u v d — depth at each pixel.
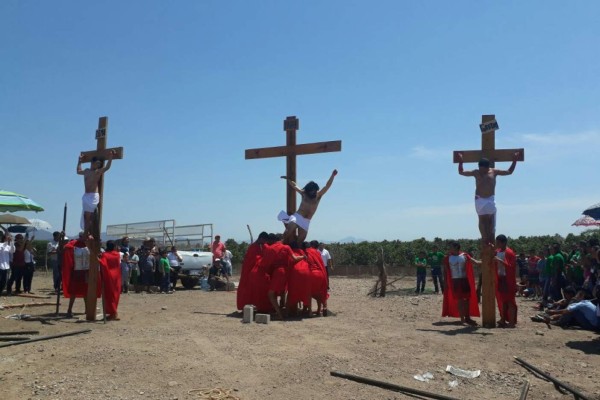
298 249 11.77
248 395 5.71
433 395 5.68
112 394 5.68
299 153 12.77
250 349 7.71
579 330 9.65
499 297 10.17
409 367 6.83
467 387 6.13
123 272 18.28
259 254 12.27
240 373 6.46
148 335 8.77
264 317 10.26
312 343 8.19
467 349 7.88
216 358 7.14
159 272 18.78
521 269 18.11
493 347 8.04
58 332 9.01
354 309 13.27
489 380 6.40
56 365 6.74
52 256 16.72
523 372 6.74
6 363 6.82
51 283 21.91
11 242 15.70
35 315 11.36
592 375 6.61
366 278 30.80
